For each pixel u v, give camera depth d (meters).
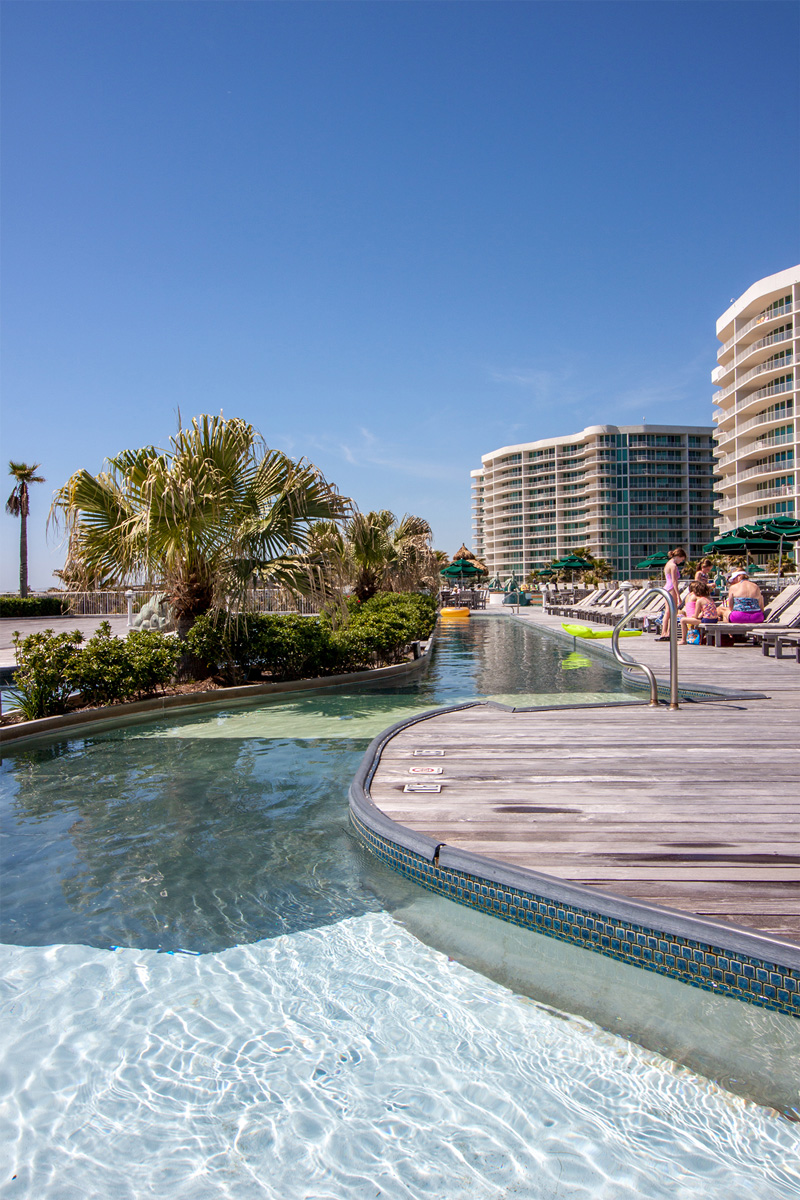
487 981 2.70
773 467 65.00
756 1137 1.91
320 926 3.11
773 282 63.38
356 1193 1.76
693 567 62.31
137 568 9.76
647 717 6.46
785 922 2.54
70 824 4.47
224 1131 1.98
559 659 14.34
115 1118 2.03
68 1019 2.47
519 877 2.99
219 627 9.84
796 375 62.41
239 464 10.20
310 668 10.59
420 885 3.45
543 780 4.45
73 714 7.41
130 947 2.94
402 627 12.71
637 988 2.65
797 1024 2.31
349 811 4.64
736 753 5.04
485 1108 2.04
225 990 2.64
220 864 3.79
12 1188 1.79
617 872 3.02
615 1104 2.05
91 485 9.60
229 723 7.82
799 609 13.51
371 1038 2.36
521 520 128.75
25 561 47.34
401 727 6.21
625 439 115.00
